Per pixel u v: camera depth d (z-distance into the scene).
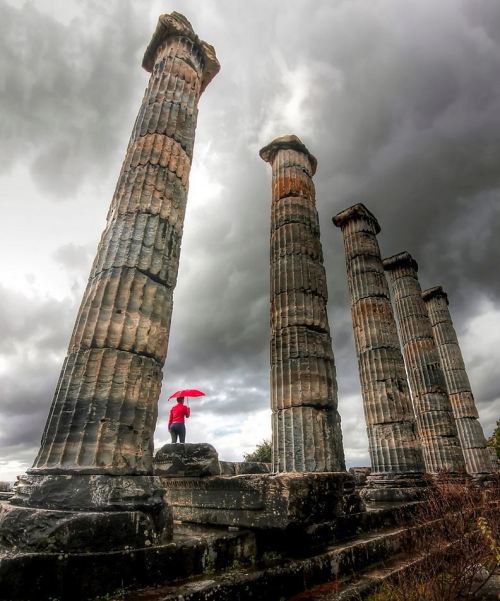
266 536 4.39
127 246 5.04
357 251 13.29
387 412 10.47
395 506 7.47
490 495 7.07
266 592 3.65
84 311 4.68
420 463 9.94
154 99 6.59
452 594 4.32
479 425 17.66
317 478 4.57
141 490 3.78
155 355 4.73
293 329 8.38
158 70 7.06
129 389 4.28
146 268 5.02
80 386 4.12
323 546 4.92
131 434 4.10
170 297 5.27
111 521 3.34
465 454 17.27
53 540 3.10
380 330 11.64
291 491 4.20
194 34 7.74
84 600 2.87
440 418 13.43
